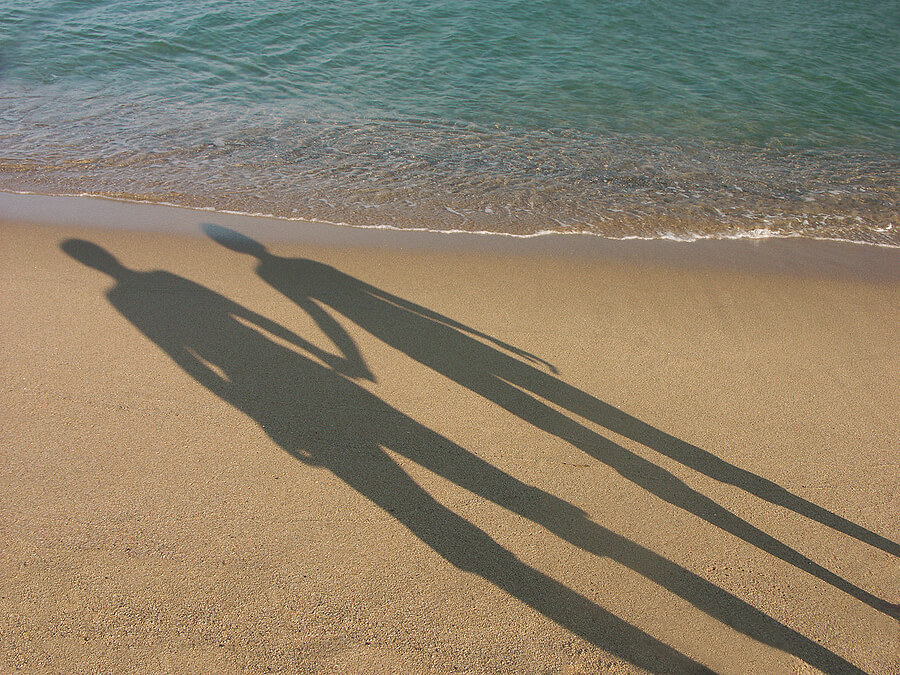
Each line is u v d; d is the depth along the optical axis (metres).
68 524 3.09
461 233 6.22
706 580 3.03
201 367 4.18
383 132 8.40
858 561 3.15
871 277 5.69
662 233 6.40
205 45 10.72
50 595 2.76
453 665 2.60
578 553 3.13
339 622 2.73
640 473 3.60
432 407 3.99
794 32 12.43
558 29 12.00
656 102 9.59
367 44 11.10
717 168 7.90
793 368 4.46
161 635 2.64
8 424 3.64
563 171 7.63
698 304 5.20
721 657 2.71
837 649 2.76
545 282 5.43
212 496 3.29
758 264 5.86
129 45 10.54
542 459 3.66
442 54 10.87
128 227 5.96
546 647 2.70
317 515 3.23
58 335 4.40
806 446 3.81
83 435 3.61
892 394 4.24
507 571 3.02
